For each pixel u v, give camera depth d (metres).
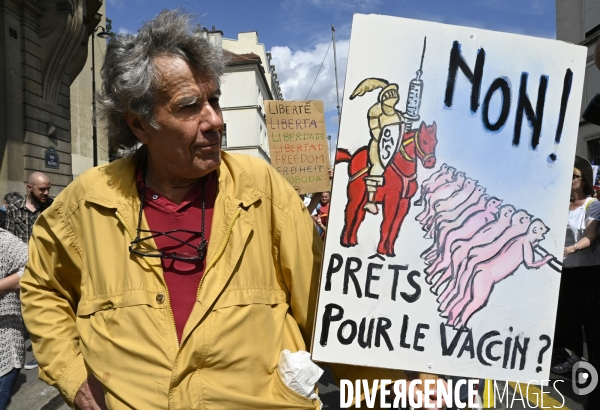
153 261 1.24
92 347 1.22
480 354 1.29
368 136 1.30
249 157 1.41
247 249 1.28
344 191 1.29
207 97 1.25
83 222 1.33
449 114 1.32
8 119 10.19
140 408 1.14
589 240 3.20
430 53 1.32
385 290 1.28
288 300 1.41
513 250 1.31
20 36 10.61
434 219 1.30
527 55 1.35
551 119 1.34
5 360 2.73
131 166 1.36
